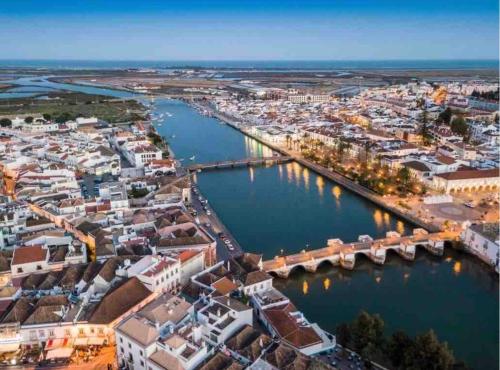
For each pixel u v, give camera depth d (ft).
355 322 419.74
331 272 619.26
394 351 398.83
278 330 432.66
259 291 507.71
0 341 404.57
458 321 510.99
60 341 409.90
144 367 366.84
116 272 498.69
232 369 354.54
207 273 517.14
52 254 568.41
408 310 532.73
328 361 411.34
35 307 431.02
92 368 382.42
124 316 423.64
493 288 580.71
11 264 532.32
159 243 580.30
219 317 412.77
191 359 353.92
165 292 484.33
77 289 481.87
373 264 637.71
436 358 373.20
